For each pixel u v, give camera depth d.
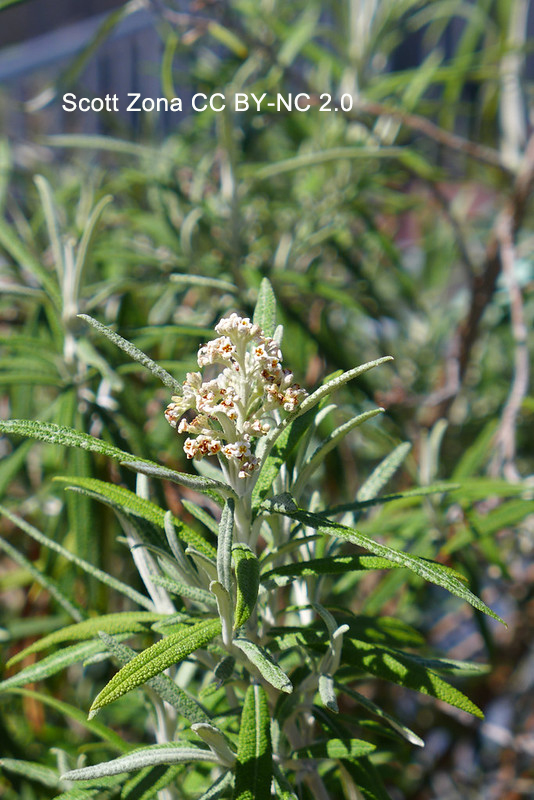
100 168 0.85
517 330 0.62
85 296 0.57
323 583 0.43
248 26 0.81
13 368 0.49
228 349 0.35
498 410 0.75
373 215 0.84
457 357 0.72
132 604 0.54
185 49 0.80
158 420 0.57
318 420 0.39
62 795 0.38
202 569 0.38
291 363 0.57
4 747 0.48
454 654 0.90
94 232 0.48
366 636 0.40
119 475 0.46
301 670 0.39
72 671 0.66
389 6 0.77
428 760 0.83
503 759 0.82
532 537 0.65
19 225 0.71
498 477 0.57
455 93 0.81
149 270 0.67
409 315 0.92
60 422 0.46
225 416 0.35
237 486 0.36
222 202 0.68
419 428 0.71
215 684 0.38
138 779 0.38
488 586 0.77
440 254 0.99
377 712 0.37
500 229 0.71
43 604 0.59
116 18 0.60
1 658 0.51
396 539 0.51
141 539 0.40
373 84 0.78
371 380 0.83
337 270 0.90
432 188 0.75
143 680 0.33
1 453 0.61
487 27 0.82
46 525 0.58
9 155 0.68
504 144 0.85
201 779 0.42
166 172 0.73
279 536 0.39
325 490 0.64
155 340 0.54
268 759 0.35
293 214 0.78
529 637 0.80
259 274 0.57
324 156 0.60
